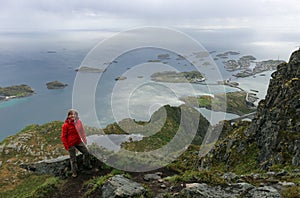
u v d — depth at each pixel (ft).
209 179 24.98
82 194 26.02
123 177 26.48
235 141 82.74
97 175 29.32
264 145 68.69
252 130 81.51
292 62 84.33
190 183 25.38
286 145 58.34
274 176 30.17
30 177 84.43
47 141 151.33
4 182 103.96
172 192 23.85
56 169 30.78
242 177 28.43
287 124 65.92
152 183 26.89
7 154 141.28
